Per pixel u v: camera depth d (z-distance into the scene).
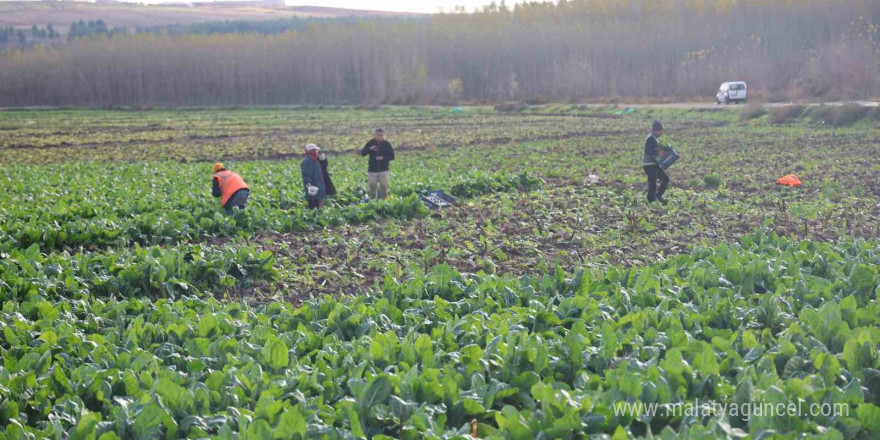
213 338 7.21
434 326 7.66
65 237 14.14
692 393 5.43
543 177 24.17
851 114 42.19
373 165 18.56
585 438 4.73
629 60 99.75
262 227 15.90
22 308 8.62
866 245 10.50
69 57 141.38
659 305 7.44
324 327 7.59
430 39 112.81
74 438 4.98
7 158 41.12
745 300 8.22
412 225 16.16
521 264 12.30
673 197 18.98
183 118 82.62
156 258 11.38
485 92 105.00
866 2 90.75
